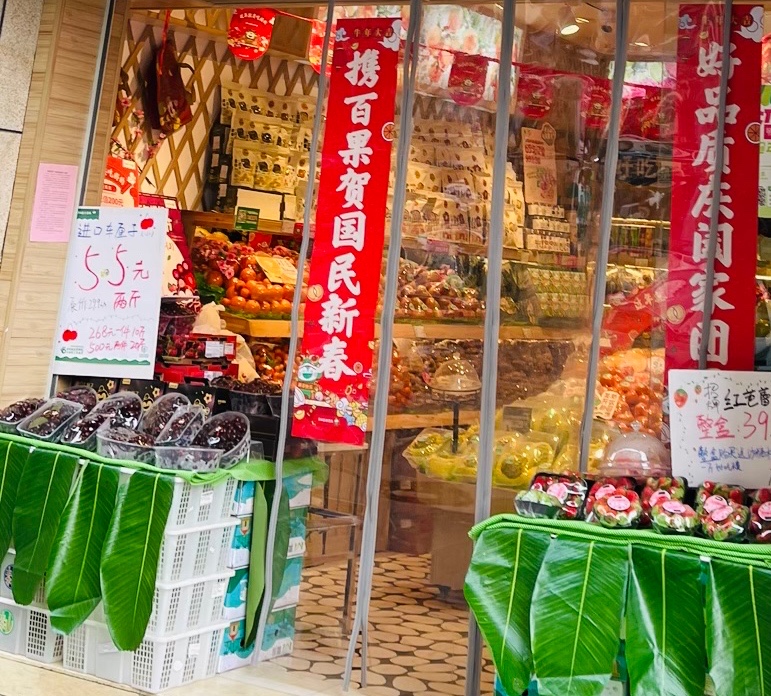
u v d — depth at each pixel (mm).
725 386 3143
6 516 3797
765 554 2676
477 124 3797
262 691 3580
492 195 3568
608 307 3572
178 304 4852
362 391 3816
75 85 4414
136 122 5184
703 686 2695
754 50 3467
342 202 3885
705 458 3111
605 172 3535
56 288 4402
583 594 2799
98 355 4320
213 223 5527
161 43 5250
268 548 3861
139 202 5172
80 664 3703
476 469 3660
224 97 5652
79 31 4414
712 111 3469
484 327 3725
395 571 3834
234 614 3797
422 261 3902
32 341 4332
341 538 3885
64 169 4395
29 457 3783
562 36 3656
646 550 2793
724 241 3453
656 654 2711
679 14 3518
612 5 3588
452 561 3750
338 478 3896
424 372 3859
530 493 3023
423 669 3684
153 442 3713
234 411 4016
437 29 3842
